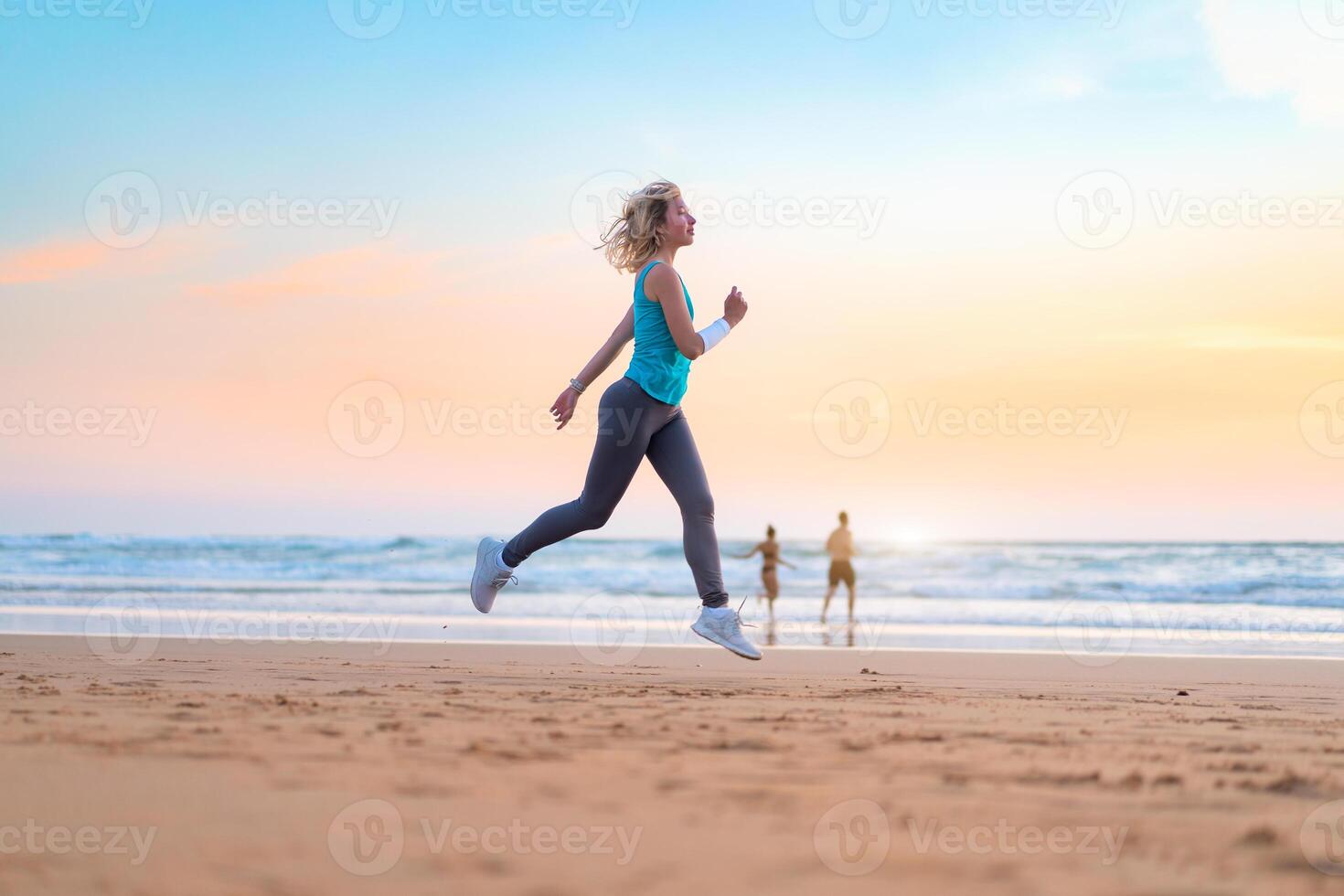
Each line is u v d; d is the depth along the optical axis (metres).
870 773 1.74
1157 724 2.47
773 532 13.78
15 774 1.64
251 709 2.43
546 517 3.70
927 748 2.01
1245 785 1.68
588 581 20.06
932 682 4.04
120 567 22.09
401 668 4.09
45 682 3.18
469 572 21.98
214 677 3.45
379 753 1.85
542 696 2.91
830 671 4.60
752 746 2.00
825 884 1.17
